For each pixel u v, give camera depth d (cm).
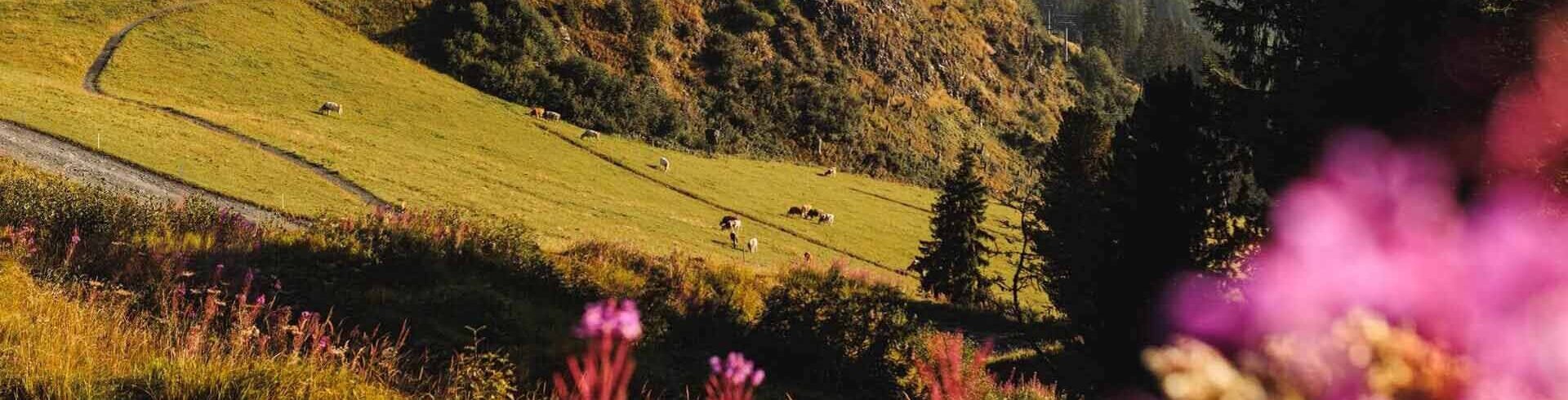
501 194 5056
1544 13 940
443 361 1003
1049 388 1503
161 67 7550
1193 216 1633
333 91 8188
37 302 838
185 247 1381
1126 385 1476
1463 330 78
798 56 14375
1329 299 80
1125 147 1755
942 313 2638
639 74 12438
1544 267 82
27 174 2619
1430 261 83
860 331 1370
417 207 4134
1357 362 75
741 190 8031
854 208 8475
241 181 3797
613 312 204
